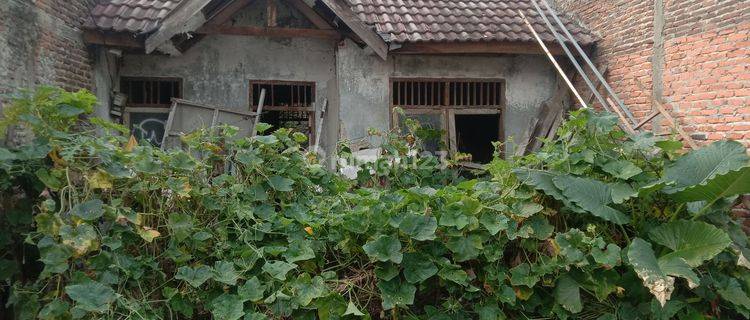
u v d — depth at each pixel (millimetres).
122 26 6000
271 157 3402
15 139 3688
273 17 6516
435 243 2854
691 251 2760
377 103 7191
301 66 7230
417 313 2971
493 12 7621
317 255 2945
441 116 7480
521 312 2932
